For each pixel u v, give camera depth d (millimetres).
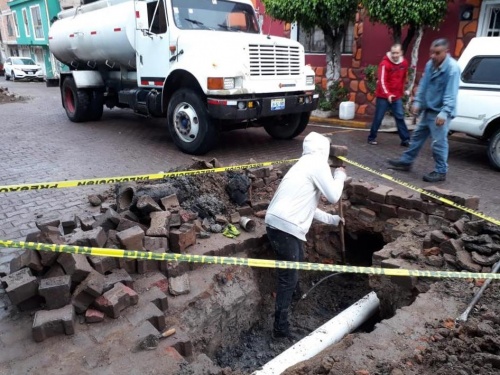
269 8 10391
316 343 3076
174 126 7469
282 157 7266
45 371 2410
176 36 7121
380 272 3002
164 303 3047
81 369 2432
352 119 11195
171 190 4188
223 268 3650
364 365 2449
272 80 6988
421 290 3291
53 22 11641
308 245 4750
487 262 3305
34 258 2918
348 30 11898
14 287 2797
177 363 2498
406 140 8195
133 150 7797
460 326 2711
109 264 3117
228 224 4168
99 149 7887
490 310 2887
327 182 3256
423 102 5996
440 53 5516
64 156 7355
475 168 6859
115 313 2789
